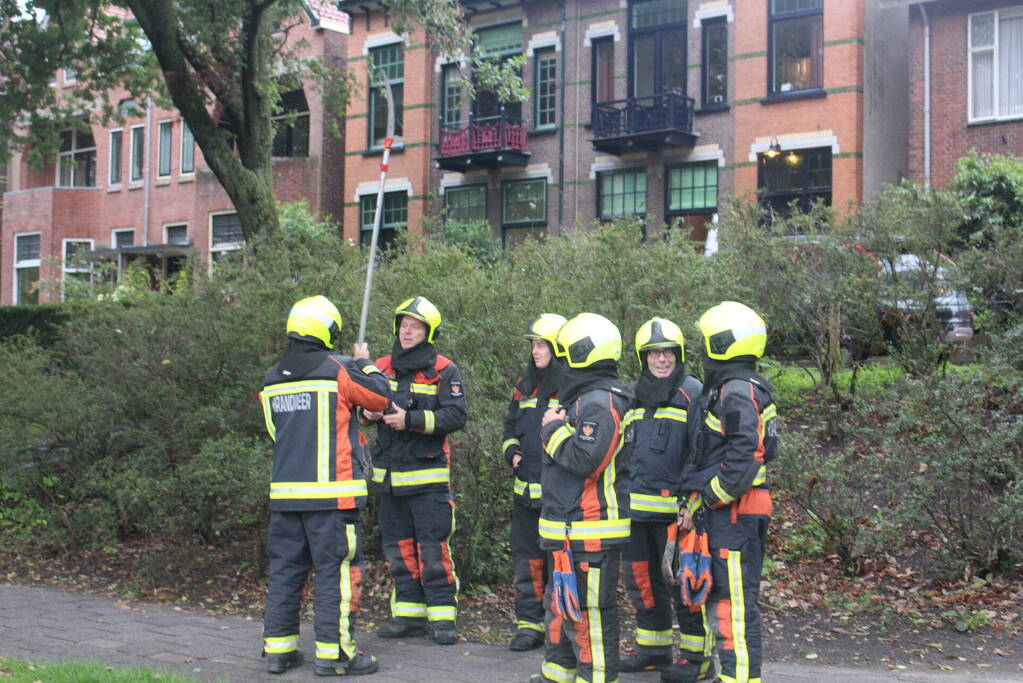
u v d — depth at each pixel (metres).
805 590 7.57
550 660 5.24
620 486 5.15
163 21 13.39
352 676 5.77
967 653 6.32
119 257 30.72
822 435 9.53
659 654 5.81
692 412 5.40
